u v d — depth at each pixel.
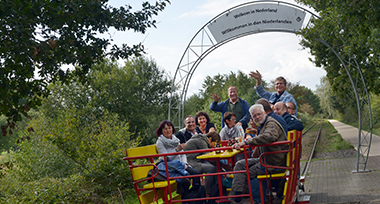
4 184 7.51
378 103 29.02
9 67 6.54
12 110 6.73
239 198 5.37
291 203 5.41
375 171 11.50
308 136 33.91
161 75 38.16
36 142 11.13
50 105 21.48
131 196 8.91
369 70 13.27
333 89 19.48
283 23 13.84
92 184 8.62
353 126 41.69
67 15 6.98
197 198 5.60
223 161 7.02
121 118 32.25
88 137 10.25
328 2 9.49
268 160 5.28
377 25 8.67
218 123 23.36
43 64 7.19
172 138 6.16
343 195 8.18
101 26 7.83
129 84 33.91
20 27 5.95
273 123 5.18
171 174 5.63
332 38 12.21
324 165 14.49
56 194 7.52
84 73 8.59
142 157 5.19
